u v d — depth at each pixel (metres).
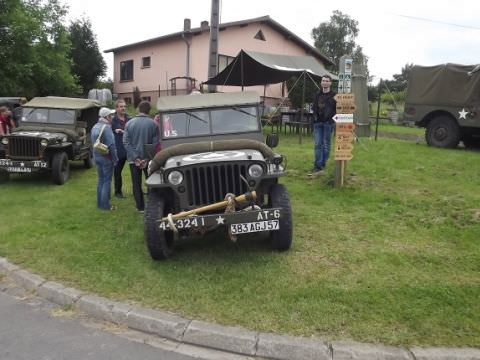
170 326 4.02
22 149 9.86
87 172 11.70
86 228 6.76
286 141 14.17
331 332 3.86
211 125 6.32
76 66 30.47
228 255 5.48
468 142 12.82
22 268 5.35
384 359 3.53
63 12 22.44
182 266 5.23
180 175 5.05
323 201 7.51
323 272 4.95
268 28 26.12
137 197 7.52
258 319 4.07
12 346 3.85
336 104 8.10
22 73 19.73
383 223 6.47
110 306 4.36
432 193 7.68
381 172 9.06
